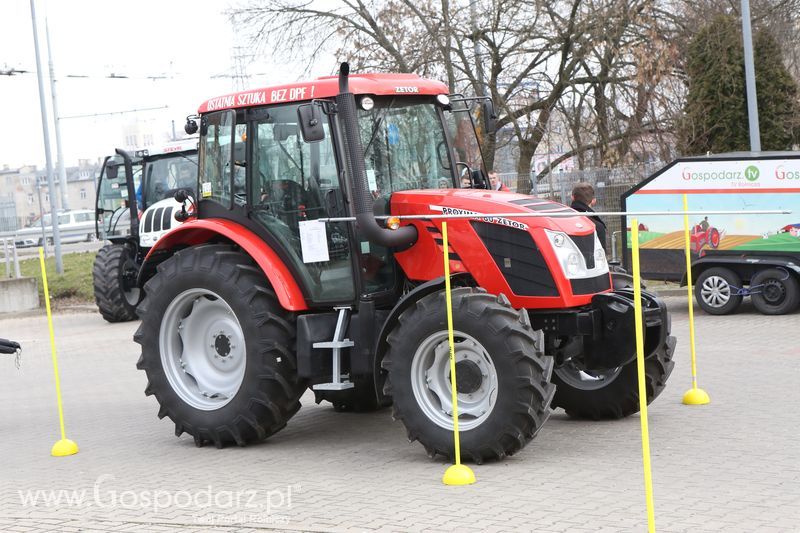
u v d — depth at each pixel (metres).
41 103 28.12
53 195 27.94
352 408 9.79
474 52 25.42
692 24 25.27
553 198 22.45
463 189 8.21
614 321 7.49
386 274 8.08
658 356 8.31
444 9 25.48
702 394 8.95
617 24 24.42
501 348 6.95
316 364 7.93
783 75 22.53
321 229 8.02
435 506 6.17
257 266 8.50
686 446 7.37
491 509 6.01
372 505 6.31
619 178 22.11
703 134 22.88
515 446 7.05
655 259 15.70
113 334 18.28
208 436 8.41
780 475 6.39
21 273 28.58
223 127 8.66
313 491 6.79
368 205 7.65
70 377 13.52
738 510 5.66
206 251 8.52
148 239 19.31
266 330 8.09
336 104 7.95
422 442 7.31
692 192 15.27
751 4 26.12
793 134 22.98
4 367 14.97
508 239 7.55
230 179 8.59
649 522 4.96
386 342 7.52
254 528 5.99
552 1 25.08
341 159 7.88
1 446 9.09
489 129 8.82
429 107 8.55
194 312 8.64
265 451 8.20
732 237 14.98
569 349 7.73
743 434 7.61
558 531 5.47
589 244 7.75
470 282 7.78
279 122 8.27
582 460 7.14
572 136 25.69
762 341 12.34
